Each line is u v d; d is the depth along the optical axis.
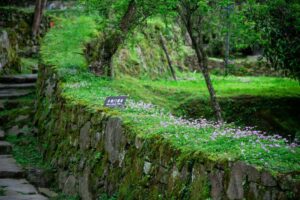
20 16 20.45
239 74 22.08
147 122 7.22
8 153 11.27
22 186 9.28
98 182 7.79
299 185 4.32
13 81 15.41
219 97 14.91
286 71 13.49
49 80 12.06
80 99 9.55
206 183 5.23
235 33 12.42
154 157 6.30
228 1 11.14
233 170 4.91
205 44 22.84
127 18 12.55
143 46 19.56
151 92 15.21
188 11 11.53
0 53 15.94
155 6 12.12
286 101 14.91
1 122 12.88
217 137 5.96
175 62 21.41
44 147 10.78
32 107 13.29
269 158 4.91
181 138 6.09
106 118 7.97
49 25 20.84
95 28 16.05
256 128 13.80
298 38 11.87
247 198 4.71
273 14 11.70
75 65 12.27
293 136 13.29
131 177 6.79
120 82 14.91
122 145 7.25
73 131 9.31
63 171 9.39
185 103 14.52
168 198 5.80
